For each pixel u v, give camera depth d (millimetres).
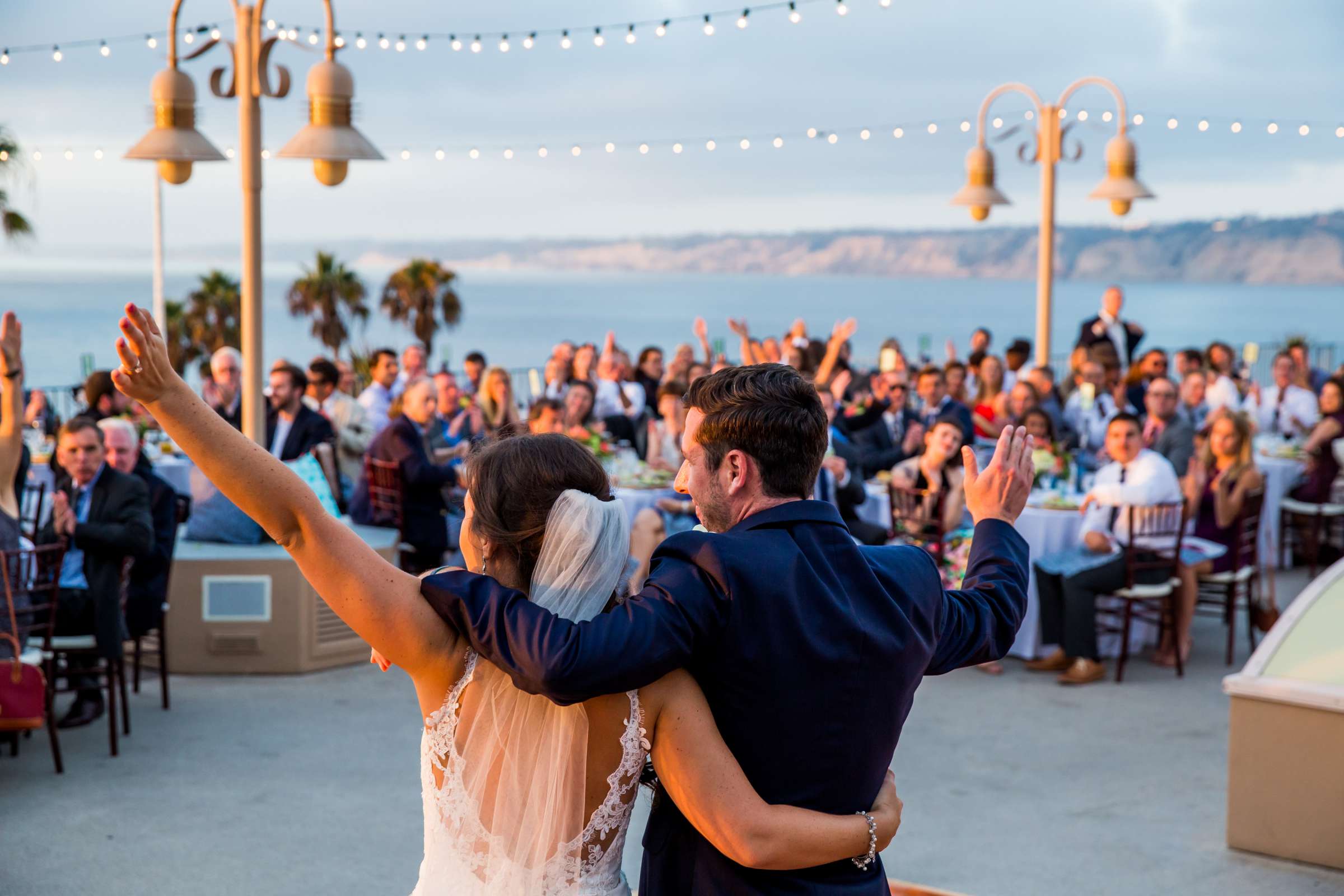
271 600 5562
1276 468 7996
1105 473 5797
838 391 8398
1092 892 3480
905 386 9188
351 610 1407
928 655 1496
